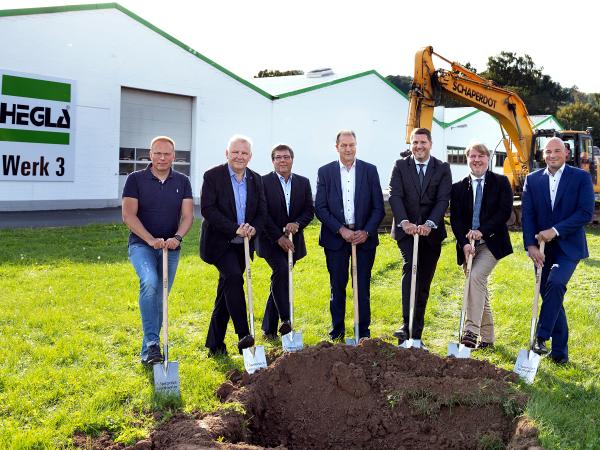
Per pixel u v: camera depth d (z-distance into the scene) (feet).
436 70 50.34
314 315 22.56
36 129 59.67
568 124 193.26
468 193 18.80
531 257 17.83
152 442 12.19
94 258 33.86
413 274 17.78
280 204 19.49
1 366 16.39
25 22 57.88
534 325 16.93
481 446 12.35
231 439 12.62
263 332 20.42
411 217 19.02
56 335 19.53
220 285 17.95
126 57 66.18
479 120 116.16
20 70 58.08
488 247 18.58
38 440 12.19
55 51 60.44
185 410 13.88
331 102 89.20
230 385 14.83
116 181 66.69
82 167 63.72
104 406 14.02
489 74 222.69
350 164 19.42
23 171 59.06
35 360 17.15
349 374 14.03
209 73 74.23
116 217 56.80
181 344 19.10
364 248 19.29
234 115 77.51
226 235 17.33
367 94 94.79
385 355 15.17
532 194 18.08
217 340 18.04
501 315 23.34
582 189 17.28
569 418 13.07
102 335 19.70
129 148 69.10
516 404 13.26
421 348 16.49
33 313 21.66
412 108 49.32
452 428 13.06
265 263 32.65
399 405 13.52
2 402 14.06
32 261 32.17
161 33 68.74
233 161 17.20
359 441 13.12
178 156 73.82
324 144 89.25
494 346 19.65
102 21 63.72
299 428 13.55
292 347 17.51
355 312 17.89
